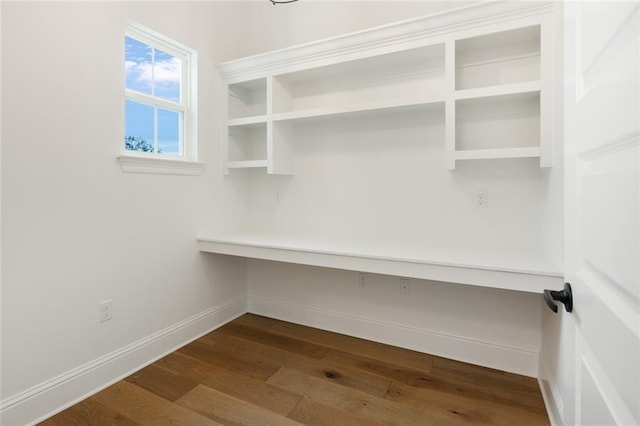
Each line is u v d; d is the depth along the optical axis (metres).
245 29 3.14
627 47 0.56
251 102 3.14
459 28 2.00
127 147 2.26
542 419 1.73
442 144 2.36
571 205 0.90
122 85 2.11
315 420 1.72
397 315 2.55
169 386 2.02
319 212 2.84
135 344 2.21
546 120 1.81
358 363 2.29
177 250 2.52
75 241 1.89
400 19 2.49
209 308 2.82
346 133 2.70
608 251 0.64
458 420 1.72
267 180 3.08
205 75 2.73
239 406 1.83
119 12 2.09
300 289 2.97
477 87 2.20
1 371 1.60
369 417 1.75
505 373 2.16
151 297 2.33
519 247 2.17
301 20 2.88
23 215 1.67
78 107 1.88
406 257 1.97
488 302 2.25
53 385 1.78
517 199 2.16
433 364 2.28
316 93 2.79
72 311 1.88
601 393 0.69
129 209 2.17
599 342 0.70
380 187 2.59
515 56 2.10
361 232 2.67
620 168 0.59
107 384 2.04
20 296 1.66
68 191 1.85
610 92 0.64
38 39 1.70
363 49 2.31
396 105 2.22
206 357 2.37
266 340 2.64
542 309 2.06
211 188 2.80
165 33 2.38
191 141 2.66
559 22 1.73
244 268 3.21
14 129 1.62
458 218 2.33
